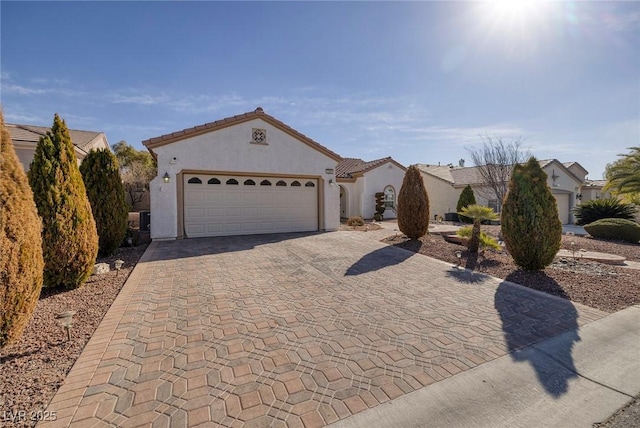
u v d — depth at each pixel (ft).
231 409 9.00
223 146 42.29
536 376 10.80
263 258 29.50
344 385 10.21
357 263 27.76
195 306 17.20
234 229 44.62
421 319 15.65
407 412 8.98
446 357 12.03
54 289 19.44
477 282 22.03
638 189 54.08
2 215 10.85
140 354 12.03
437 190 94.89
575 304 17.69
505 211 24.64
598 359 11.93
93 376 10.52
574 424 8.58
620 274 23.94
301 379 10.52
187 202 41.60
